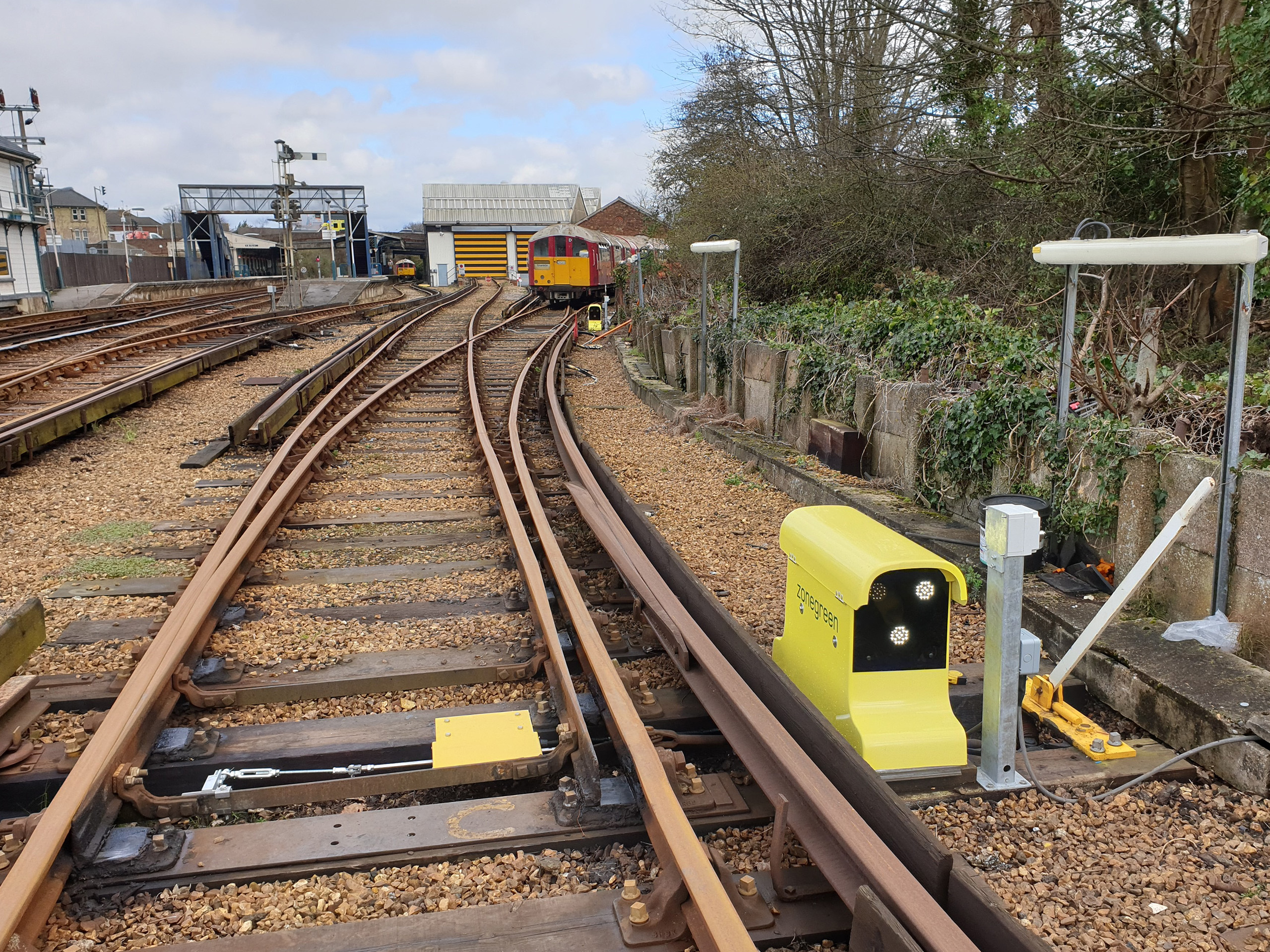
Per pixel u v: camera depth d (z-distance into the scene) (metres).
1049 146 12.25
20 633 4.20
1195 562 4.54
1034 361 6.86
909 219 14.95
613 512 6.77
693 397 12.89
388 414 12.14
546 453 10.04
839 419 8.63
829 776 3.49
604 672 3.93
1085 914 2.95
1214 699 3.82
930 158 13.45
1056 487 5.62
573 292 36.38
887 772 3.68
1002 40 12.59
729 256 18.95
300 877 3.07
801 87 19.48
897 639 3.76
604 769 3.77
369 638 4.91
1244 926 2.88
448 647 4.79
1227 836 3.36
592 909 2.88
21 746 3.76
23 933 2.65
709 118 21.41
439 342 22.66
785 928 2.84
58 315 23.61
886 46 17.28
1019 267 13.19
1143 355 6.12
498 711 4.16
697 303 17.31
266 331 20.86
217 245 60.34
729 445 10.09
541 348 20.27
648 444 11.06
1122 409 5.92
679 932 2.75
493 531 6.91
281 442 10.20
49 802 3.59
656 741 3.79
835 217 16.14
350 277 62.12
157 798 3.34
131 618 5.16
